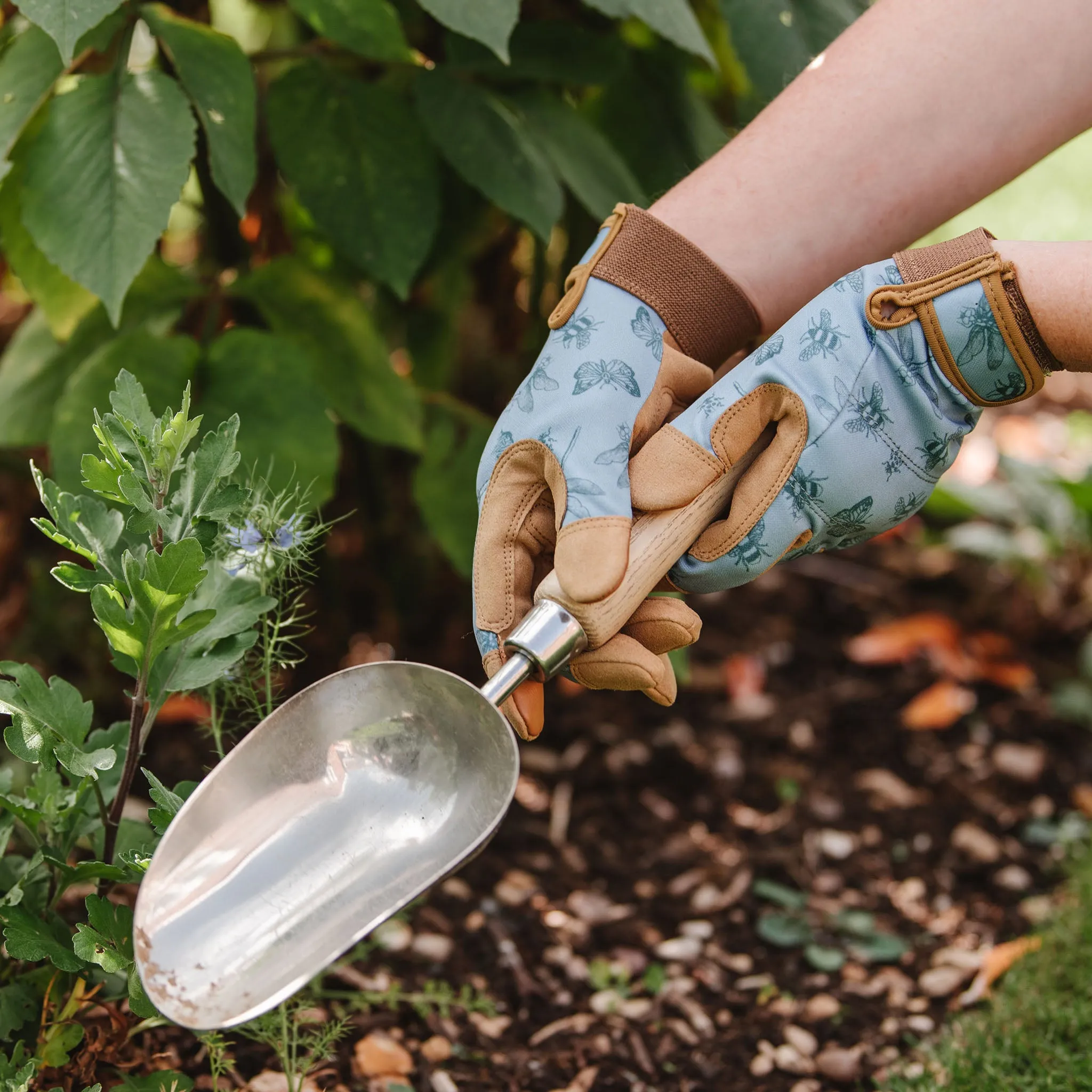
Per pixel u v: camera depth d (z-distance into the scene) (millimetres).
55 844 956
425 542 1950
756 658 2066
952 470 2318
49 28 972
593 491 819
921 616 2145
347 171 1352
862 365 835
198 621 843
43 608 1787
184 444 833
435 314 1828
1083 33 939
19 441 1419
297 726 789
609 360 884
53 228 1093
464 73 1367
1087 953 1343
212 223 1580
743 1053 1265
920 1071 1223
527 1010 1309
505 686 782
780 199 962
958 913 1523
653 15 1172
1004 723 1930
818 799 1739
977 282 822
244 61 1193
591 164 1404
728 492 867
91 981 1001
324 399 1297
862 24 993
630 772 1768
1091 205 3551
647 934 1453
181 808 749
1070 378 2967
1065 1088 1138
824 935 1466
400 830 768
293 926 729
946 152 958
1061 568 2119
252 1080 1119
